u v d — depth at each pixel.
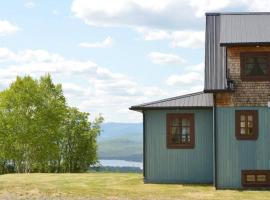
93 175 35.41
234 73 26.84
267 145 26.59
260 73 26.75
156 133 29.80
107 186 28.09
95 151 79.56
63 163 77.25
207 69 27.55
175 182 29.53
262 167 26.59
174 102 30.05
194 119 29.56
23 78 68.19
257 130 26.64
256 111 26.67
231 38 26.75
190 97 30.92
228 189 26.58
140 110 30.14
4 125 66.50
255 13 29.73
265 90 26.64
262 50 26.69
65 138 77.75
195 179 29.42
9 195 24.45
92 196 23.91
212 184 28.84
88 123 79.75
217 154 26.89
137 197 23.53
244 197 23.61
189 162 29.50
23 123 65.94
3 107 66.75
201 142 29.50
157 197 23.55
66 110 68.88
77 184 29.19
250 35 27.00
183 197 23.56
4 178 33.53
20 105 66.25
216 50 28.36
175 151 29.61
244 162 26.70
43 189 26.62
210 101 29.98
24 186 28.03
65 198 23.34
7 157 67.38
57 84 69.25
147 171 29.77
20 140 65.75
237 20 29.06
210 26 29.58
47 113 66.44
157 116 29.84
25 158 68.44
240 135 26.73
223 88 26.61
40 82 68.81
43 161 68.69
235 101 26.80
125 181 30.75
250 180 26.69
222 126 26.88
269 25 28.14
